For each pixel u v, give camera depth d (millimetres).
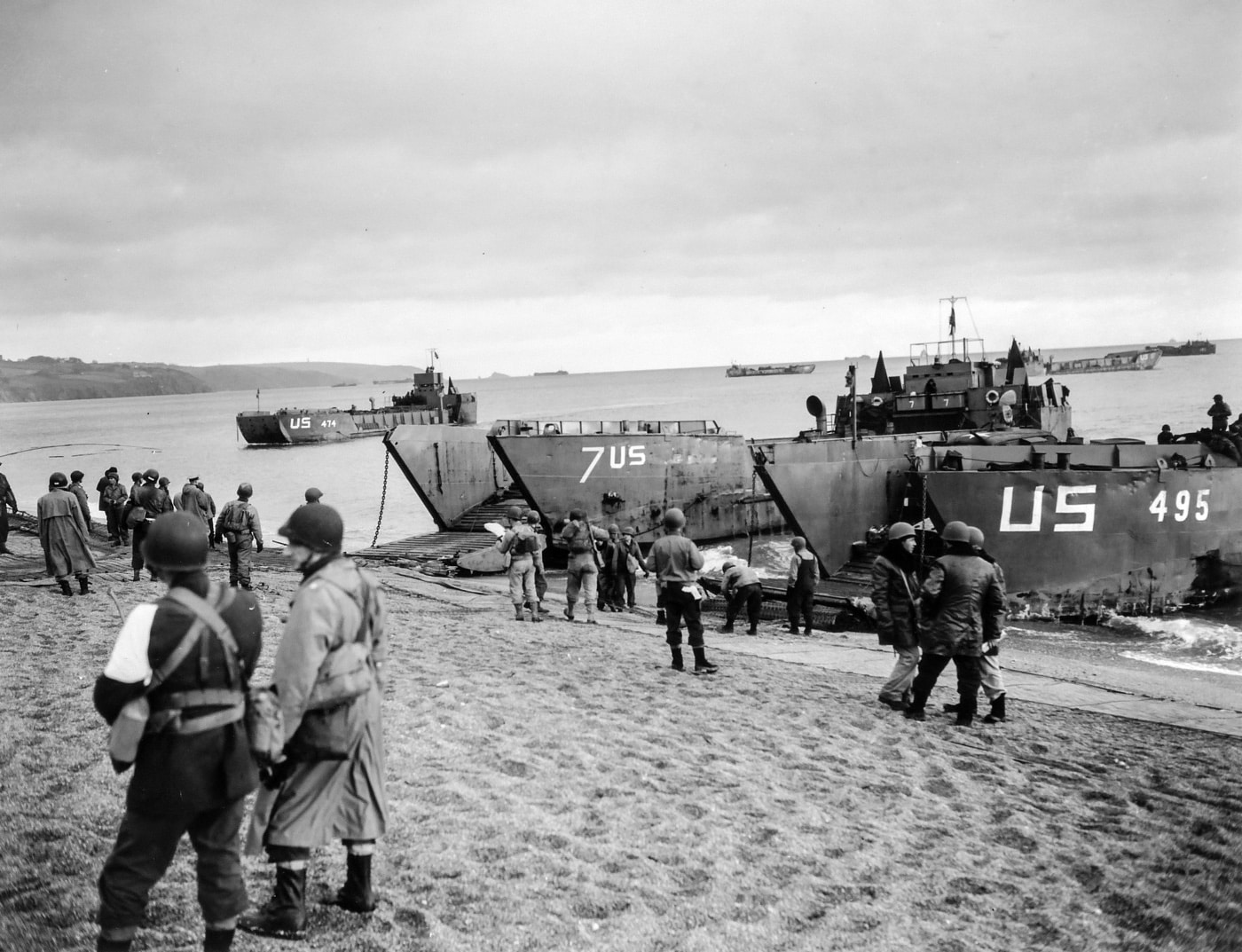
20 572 15508
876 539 18969
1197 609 18562
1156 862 5371
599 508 24594
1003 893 4824
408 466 26828
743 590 13688
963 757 7281
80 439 106750
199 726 3086
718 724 7672
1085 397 97438
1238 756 7707
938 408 28016
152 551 3123
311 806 3629
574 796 5590
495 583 18703
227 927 3262
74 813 4730
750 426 86750
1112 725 8656
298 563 3650
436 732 6703
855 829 5551
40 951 3340
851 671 10742
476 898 4109
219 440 99938
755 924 4180
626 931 3961
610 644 11703
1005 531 17547
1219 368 158000
